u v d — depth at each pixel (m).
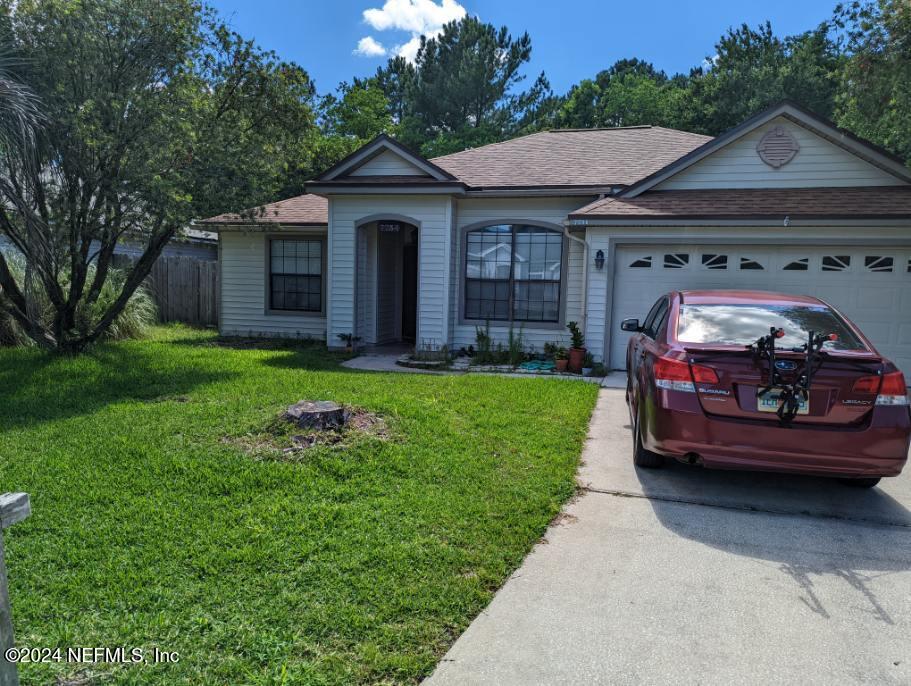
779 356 4.19
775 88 32.34
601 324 10.21
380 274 13.23
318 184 11.70
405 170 11.79
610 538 3.87
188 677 2.42
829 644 2.79
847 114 10.28
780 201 9.57
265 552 3.38
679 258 9.91
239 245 14.38
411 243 14.30
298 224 13.30
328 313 12.34
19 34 8.15
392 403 6.59
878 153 9.59
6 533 3.57
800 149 10.08
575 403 7.34
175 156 9.12
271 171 10.41
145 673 2.43
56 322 9.59
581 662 2.63
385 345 13.49
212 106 9.82
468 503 4.20
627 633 2.84
